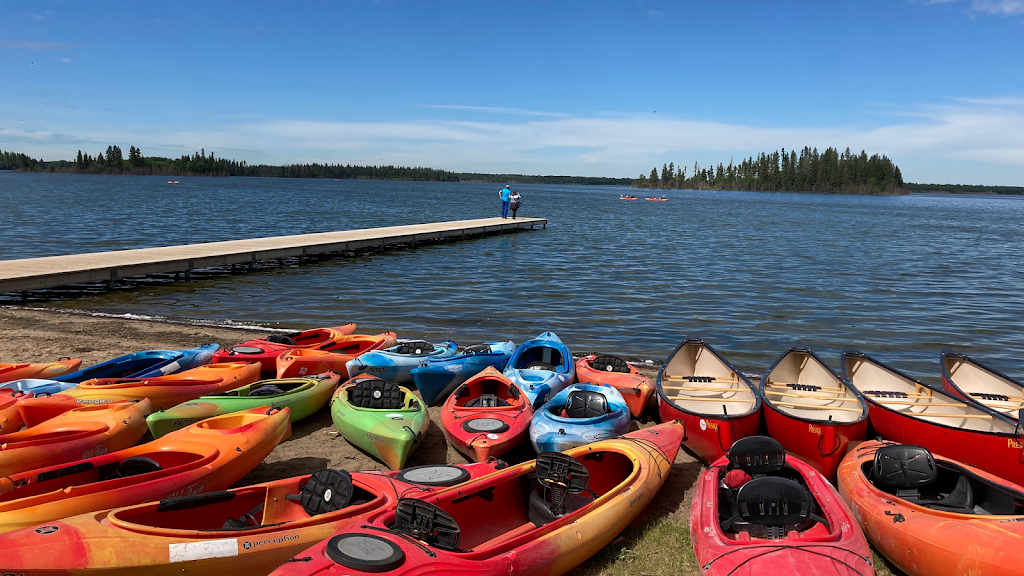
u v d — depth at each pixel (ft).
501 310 66.85
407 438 27.07
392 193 488.85
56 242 109.19
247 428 26.48
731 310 69.00
